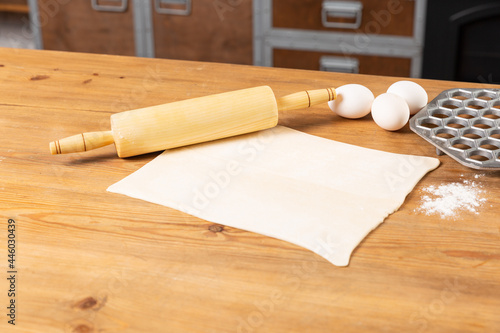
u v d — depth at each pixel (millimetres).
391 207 688
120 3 2125
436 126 867
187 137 811
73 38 2232
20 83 1036
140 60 1138
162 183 743
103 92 1000
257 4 2023
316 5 1977
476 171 771
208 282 576
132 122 787
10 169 779
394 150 823
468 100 898
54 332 519
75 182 749
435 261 604
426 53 1927
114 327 523
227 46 2131
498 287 567
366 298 555
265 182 743
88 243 634
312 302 550
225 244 633
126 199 711
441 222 666
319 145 831
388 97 857
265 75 1060
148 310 542
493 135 824
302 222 664
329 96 892
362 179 748
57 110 939
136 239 641
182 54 2189
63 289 567
